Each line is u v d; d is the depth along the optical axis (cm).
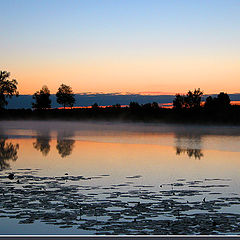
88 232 936
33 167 2061
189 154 2639
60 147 3150
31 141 3741
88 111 11256
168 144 3394
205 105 9050
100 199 1292
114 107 11100
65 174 1809
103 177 1738
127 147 3127
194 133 4891
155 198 1309
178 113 9269
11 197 1321
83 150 2906
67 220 1040
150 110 10106
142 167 2047
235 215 1073
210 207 1175
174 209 1151
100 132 5238
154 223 1000
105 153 2711
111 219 1045
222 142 3575
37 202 1249
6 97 10412
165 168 2016
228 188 1491
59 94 12031
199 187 1510
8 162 2267
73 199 1291
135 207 1177
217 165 2128
